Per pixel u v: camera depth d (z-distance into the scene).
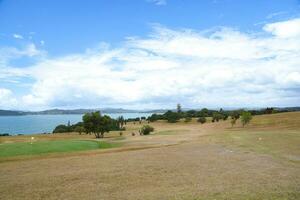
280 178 22.08
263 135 66.38
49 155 39.00
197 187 19.67
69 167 28.86
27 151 43.53
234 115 163.25
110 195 18.16
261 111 176.38
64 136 126.62
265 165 27.81
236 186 19.72
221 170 25.78
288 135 65.25
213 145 48.47
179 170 26.20
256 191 18.30
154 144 56.88
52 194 18.78
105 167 28.47
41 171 26.94
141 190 19.23
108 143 62.03
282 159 31.23
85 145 54.75
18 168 28.78
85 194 18.58
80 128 145.38
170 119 198.38
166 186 20.20
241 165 28.11
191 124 172.25
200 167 27.55
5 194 19.00
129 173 25.17
